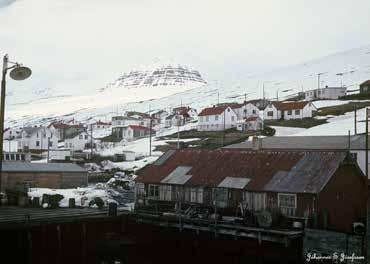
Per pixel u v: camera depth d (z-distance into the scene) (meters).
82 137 143.38
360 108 131.12
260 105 168.25
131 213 45.59
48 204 50.56
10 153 90.00
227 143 108.38
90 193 61.47
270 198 42.66
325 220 39.91
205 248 42.34
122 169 89.31
